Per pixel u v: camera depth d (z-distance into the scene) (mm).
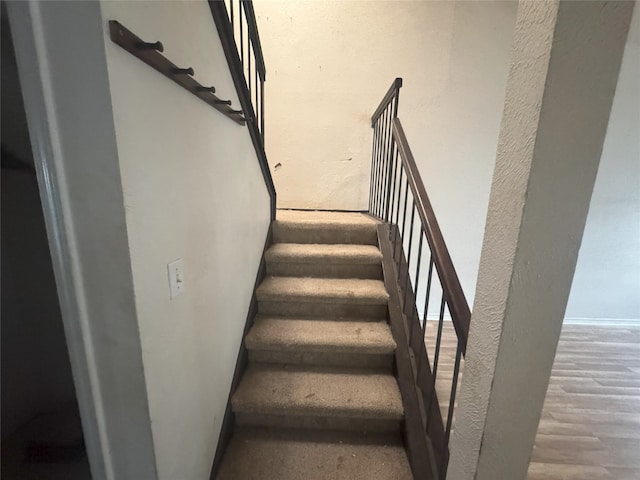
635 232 3307
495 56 2818
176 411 897
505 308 665
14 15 548
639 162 3113
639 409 2141
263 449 1388
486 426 738
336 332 1701
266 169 2031
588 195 606
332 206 3148
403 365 1540
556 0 520
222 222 1244
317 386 1533
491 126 2953
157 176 759
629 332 3389
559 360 2793
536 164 584
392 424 1479
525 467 771
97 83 579
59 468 713
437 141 2984
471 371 804
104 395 731
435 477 1164
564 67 542
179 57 877
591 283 3496
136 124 667
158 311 780
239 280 1521
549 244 629
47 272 650
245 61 2703
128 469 789
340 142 3021
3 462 641
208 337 1128
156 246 763
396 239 2041
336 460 1346
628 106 2975
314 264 2080
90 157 609
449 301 986
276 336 1648
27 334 642
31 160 606
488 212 735
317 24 2771
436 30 2770
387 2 2723
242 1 1592
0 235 588
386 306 1844
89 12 554
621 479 1601
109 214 634
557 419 2023
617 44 540
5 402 631
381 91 2900
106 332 693
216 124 1156
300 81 2891
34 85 572
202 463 1110
